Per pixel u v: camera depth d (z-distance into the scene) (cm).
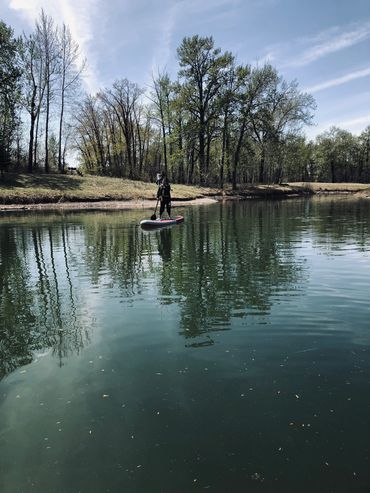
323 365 396
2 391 361
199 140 4422
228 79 4109
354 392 346
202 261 930
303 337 470
